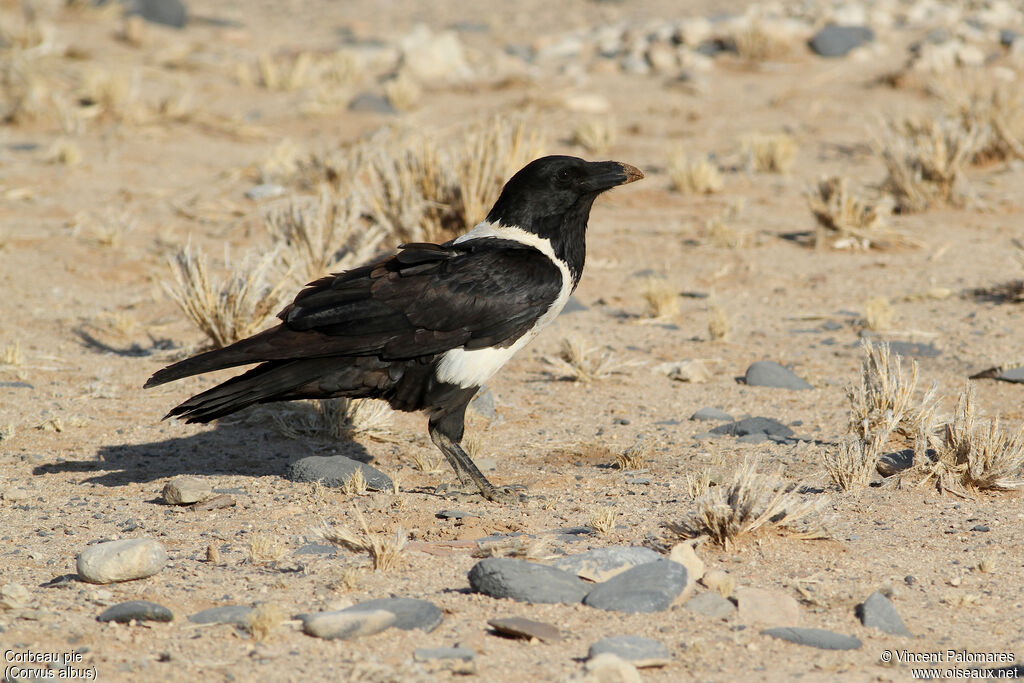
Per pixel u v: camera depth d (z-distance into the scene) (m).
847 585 7.66
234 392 9.41
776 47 37.06
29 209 21.86
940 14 40.78
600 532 8.64
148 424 12.07
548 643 6.64
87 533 8.77
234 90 34.72
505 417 12.52
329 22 49.12
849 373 13.88
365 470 10.24
